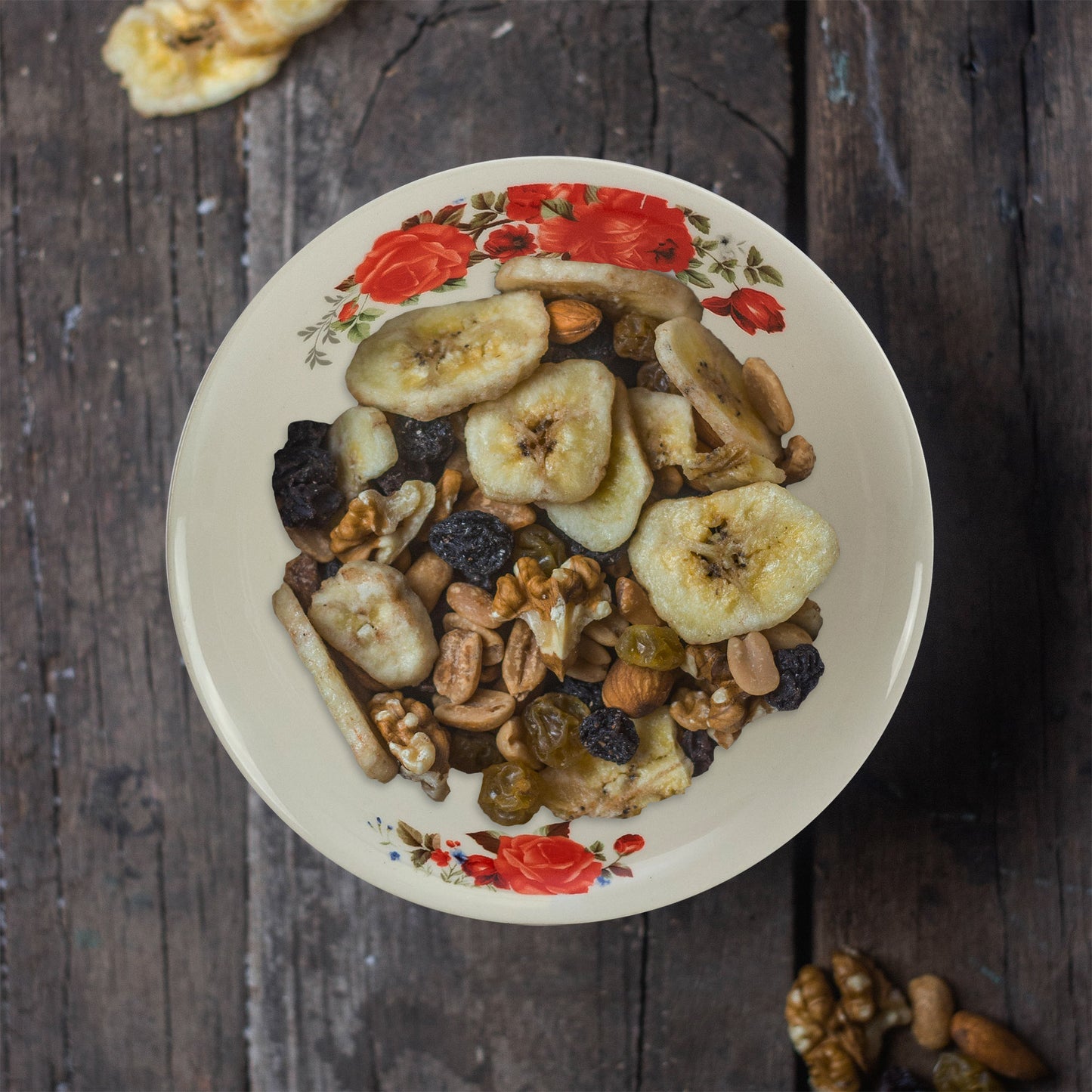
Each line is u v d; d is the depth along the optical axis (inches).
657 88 18.6
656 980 18.9
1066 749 18.3
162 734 19.1
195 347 18.9
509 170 16.5
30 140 19.1
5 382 19.2
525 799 16.7
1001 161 18.4
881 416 16.6
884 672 16.6
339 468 16.7
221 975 19.2
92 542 19.1
